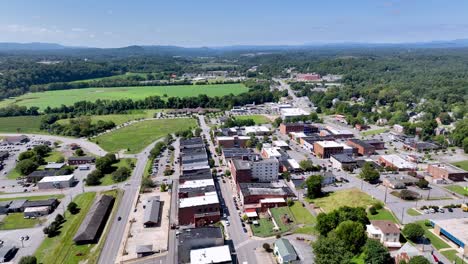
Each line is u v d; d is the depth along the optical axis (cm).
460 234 11481
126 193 16462
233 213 14350
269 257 11162
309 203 15075
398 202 14775
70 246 11931
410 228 11594
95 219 13275
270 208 14612
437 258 10506
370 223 12525
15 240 12456
